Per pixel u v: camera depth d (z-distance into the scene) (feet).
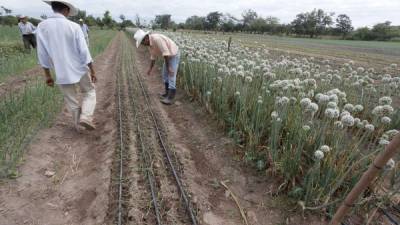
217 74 19.45
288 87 13.28
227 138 15.44
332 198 10.29
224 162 13.47
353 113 14.17
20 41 44.70
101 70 34.78
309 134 11.94
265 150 12.93
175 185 11.75
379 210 10.17
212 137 15.94
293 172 10.92
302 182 10.91
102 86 27.02
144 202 10.74
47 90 19.49
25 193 10.54
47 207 10.20
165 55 19.48
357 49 86.33
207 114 18.78
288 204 10.57
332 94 12.43
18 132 13.79
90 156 13.82
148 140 15.46
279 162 11.68
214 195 11.35
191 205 10.54
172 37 43.91
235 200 10.99
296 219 9.98
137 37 19.54
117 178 11.93
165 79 22.26
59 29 13.02
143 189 11.44
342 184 10.55
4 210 9.61
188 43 32.53
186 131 17.01
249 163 12.99
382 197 9.86
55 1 13.05
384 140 9.32
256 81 17.66
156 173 12.49
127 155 13.73
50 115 16.55
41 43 13.26
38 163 12.33
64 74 13.55
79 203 10.60
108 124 17.34
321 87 18.57
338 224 7.24
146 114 19.24
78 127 15.61
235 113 15.81
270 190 11.25
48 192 10.90
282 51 56.03
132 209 10.13
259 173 12.38
